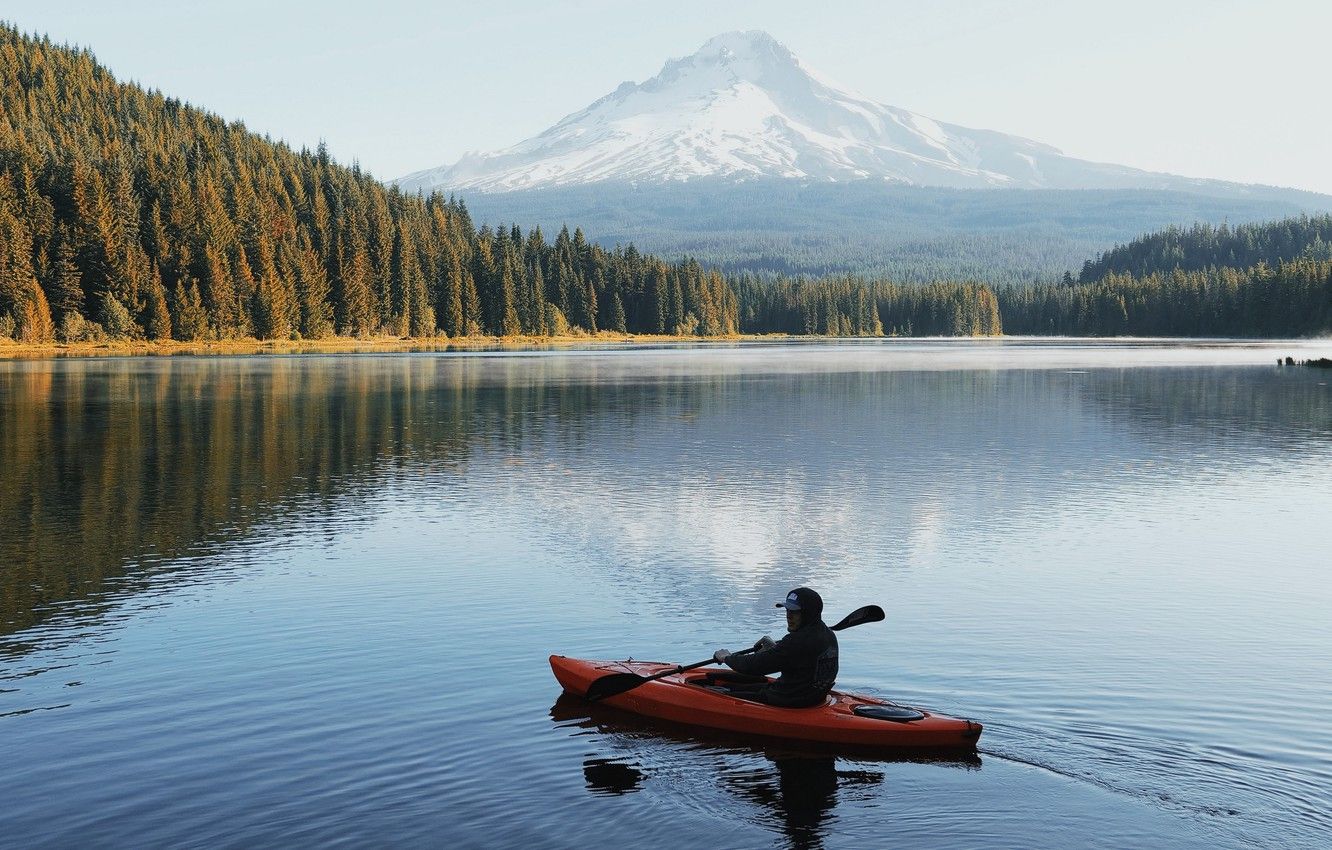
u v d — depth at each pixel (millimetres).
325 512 24453
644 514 24344
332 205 184000
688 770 10367
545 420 45156
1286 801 9641
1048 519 23859
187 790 9914
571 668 12398
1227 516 24312
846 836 9047
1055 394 60969
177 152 169125
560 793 9859
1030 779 10117
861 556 20203
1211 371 85562
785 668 11477
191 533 22094
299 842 8930
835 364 100312
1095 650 14180
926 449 36031
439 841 8953
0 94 192250
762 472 30688
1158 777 10109
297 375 77312
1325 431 41625
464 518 23781
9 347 119125
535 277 189750
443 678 13078
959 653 14023
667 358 115688
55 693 12523
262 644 14492
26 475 29578
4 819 9352
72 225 132250
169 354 120875
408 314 168125
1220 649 14242
